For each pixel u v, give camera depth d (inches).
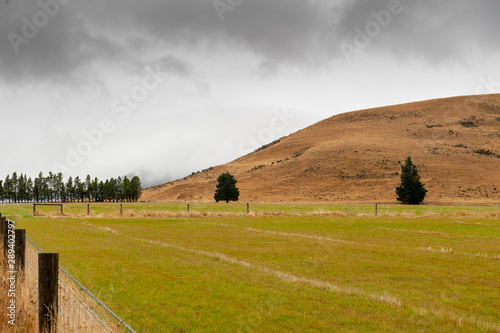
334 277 478.0
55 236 840.9
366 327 302.0
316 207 2908.5
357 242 805.9
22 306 242.8
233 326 299.1
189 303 354.6
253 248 705.6
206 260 569.9
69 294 291.4
